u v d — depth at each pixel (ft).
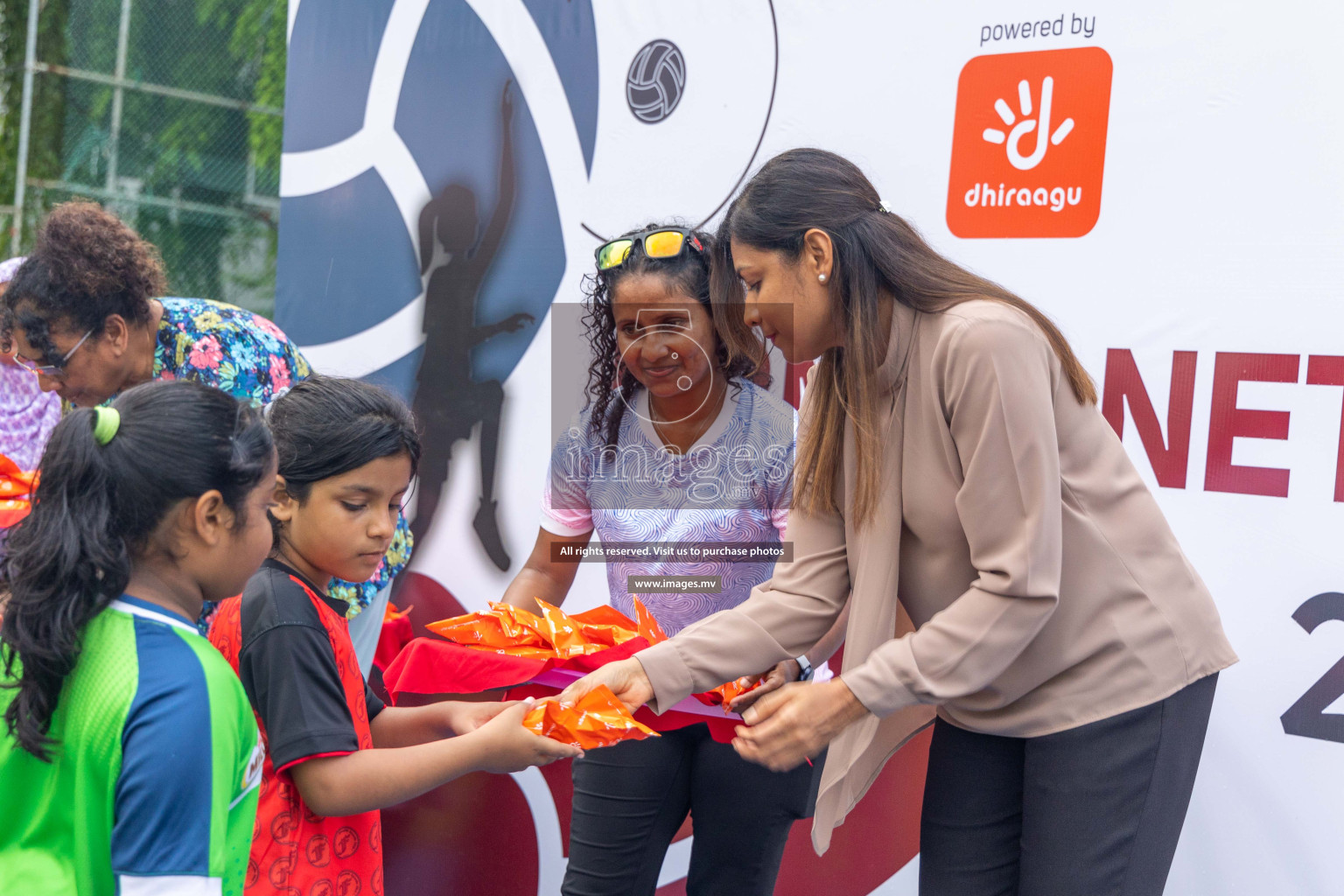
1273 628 5.76
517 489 8.38
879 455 4.67
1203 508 5.95
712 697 5.15
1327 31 5.54
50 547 3.19
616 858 5.61
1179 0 5.90
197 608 3.54
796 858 7.30
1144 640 4.44
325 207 9.34
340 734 4.14
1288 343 5.70
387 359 9.03
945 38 6.58
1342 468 5.57
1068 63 6.22
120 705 3.10
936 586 4.82
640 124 7.75
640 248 5.48
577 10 7.98
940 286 4.53
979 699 4.73
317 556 4.37
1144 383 6.09
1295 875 5.69
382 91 8.98
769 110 7.22
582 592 7.64
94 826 3.10
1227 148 5.82
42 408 7.93
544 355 8.24
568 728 4.34
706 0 7.41
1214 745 5.91
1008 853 4.95
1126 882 4.46
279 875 4.14
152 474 3.28
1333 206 5.57
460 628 5.60
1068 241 6.27
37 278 5.47
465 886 8.22
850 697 4.46
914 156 6.72
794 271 4.58
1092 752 4.45
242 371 6.07
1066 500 4.47
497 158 8.43
